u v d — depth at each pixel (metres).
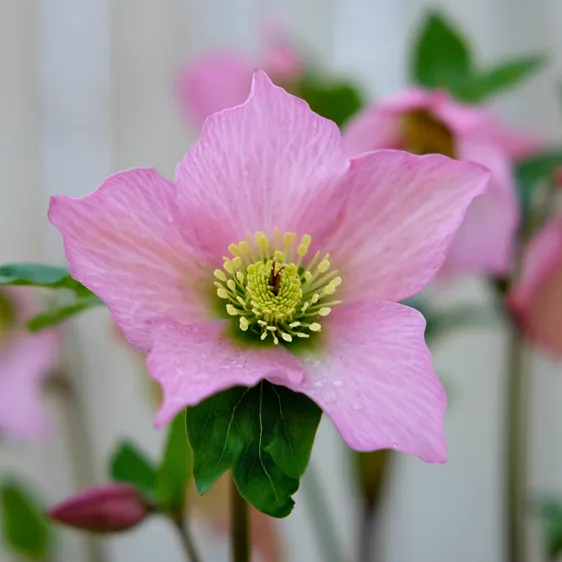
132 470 0.39
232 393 0.34
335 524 0.62
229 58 0.47
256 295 0.35
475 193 0.34
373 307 0.34
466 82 0.45
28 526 0.47
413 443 0.33
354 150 0.42
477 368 0.63
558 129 0.61
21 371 0.47
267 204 0.35
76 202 0.33
